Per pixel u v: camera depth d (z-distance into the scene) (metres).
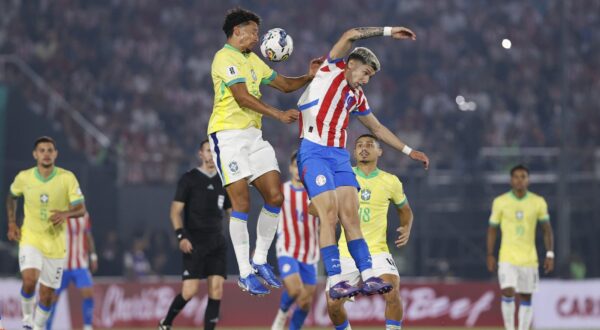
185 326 62.84
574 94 98.38
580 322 65.31
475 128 86.88
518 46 102.62
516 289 49.09
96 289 62.81
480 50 103.12
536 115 96.25
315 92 28.08
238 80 27.75
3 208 70.00
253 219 71.50
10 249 69.62
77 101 92.62
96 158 78.06
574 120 94.38
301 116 28.50
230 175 27.97
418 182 75.00
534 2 112.69
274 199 28.59
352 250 28.14
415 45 102.69
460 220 75.50
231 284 63.97
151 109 92.62
